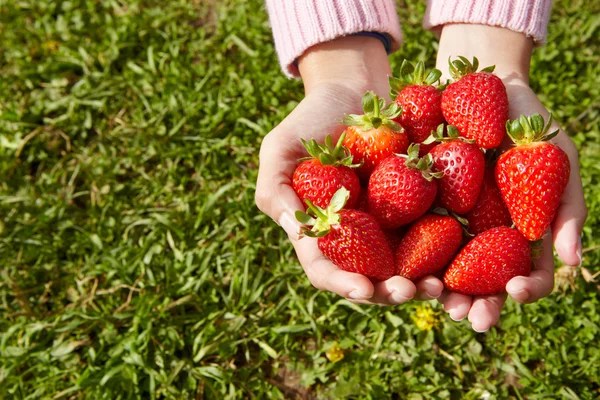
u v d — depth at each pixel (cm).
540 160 53
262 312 71
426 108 57
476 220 56
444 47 65
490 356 69
